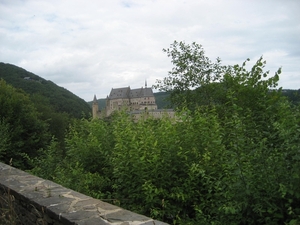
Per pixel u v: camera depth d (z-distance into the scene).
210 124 5.71
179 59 14.41
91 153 7.21
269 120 5.49
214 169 4.77
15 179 5.00
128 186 5.24
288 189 3.15
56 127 48.66
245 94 7.45
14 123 18.64
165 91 14.59
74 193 4.12
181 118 5.74
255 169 3.58
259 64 8.35
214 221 4.02
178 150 5.14
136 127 6.25
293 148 3.27
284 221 3.41
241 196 3.58
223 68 13.90
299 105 5.41
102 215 3.20
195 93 13.35
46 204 3.62
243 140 3.85
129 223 2.95
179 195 4.66
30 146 19.47
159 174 5.04
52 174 8.23
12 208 4.05
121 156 5.39
